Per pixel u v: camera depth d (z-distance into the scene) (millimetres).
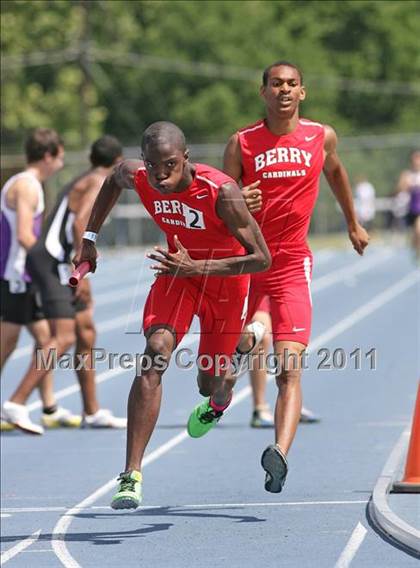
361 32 142625
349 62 140875
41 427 26641
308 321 19188
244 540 17562
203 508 19703
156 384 17172
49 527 18906
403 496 19109
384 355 38344
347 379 33938
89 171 26188
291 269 19391
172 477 22219
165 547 17375
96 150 26203
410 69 142750
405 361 36969
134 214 95562
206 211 16969
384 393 31406
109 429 27641
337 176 20484
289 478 21766
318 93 132500
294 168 19438
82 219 25781
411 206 73625
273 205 19406
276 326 19203
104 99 129750
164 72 128625
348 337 42938
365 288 62625
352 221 21000
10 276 26953
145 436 17109
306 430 26578
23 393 26484
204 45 128375
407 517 17641
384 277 69250
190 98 128500
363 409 29078
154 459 23953
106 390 32656
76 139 115875
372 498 18922
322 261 83375
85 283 26609
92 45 121500
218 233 17266
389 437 25453
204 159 94125
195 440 25812
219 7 130000
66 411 28125
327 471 22250
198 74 128625
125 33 126250
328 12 141125
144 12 132250
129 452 17062
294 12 139125
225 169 19750
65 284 26109
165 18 129625
